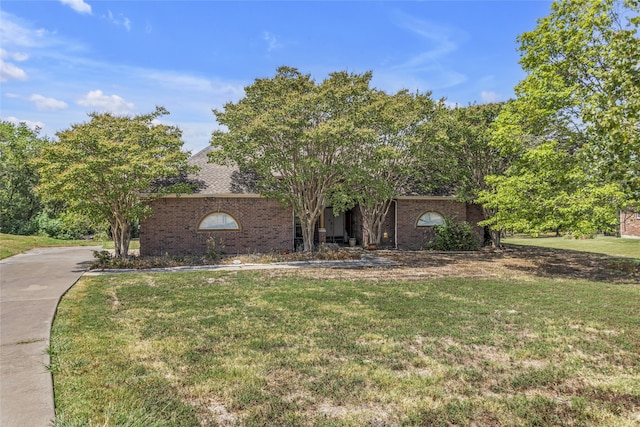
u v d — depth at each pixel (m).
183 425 3.71
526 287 10.80
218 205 17.95
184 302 8.71
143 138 15.34
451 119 19.39
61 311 7.87
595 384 4.72
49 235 29.69
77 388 4.40
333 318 7.45
